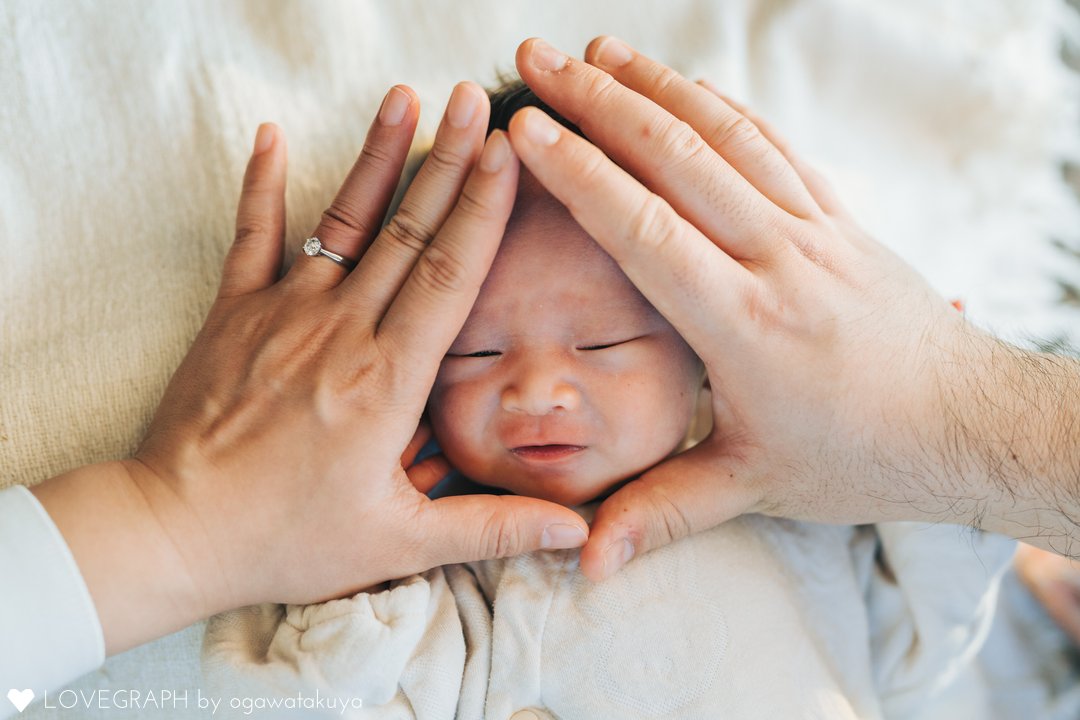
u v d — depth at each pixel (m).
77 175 1.05
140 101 1.08
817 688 0.94
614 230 0.77
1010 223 1.41
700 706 0.89
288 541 0.84
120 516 0.81
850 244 0.90
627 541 0.90
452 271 0.79
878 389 0.85
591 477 0.94
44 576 0.77
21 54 1.06
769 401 0.85
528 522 0.88
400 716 0.88
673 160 0.81
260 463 0.83
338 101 1.15
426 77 1.21
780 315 0.82
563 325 0.89
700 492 0.91
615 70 0.92
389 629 0.85
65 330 1.00
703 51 1.36
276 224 0.96
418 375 0.82
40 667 0.77
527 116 0.74
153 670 0.96
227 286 0.95
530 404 0.87
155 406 0.98
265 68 1.13
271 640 0.90
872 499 0.92
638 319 0.90
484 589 0.97
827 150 1.43
